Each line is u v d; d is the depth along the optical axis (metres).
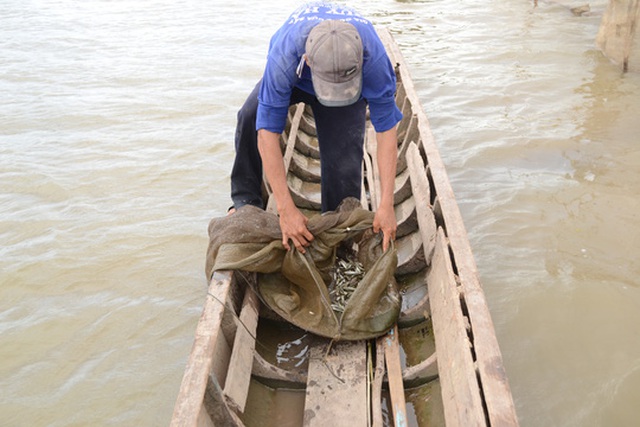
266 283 2.73
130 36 8.81
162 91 6.71
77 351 3.25
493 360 2.00
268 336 2.79
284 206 2.52
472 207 4.34
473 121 5.69
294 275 2.63
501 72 6.90
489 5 9.99
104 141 5.54
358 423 2.30
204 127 5.81
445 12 9.70
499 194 4.47
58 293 3.67
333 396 2.40
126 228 4.26
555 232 3.99
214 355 2.30
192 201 4.59
